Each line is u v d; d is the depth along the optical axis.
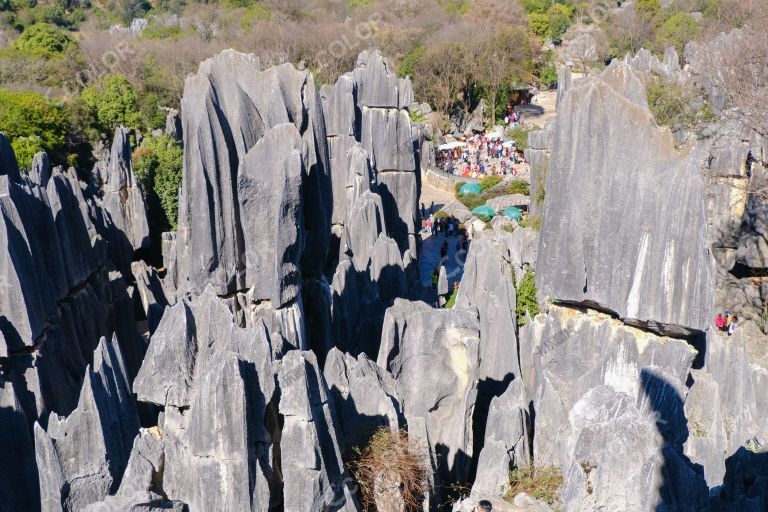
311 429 17.75
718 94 51.19
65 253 30.28
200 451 17.81
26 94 71.19
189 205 25.47
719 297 42.53
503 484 21.92
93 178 59.94
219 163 25.38
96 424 19.59
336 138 46.00
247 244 25.92
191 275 26.05
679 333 21.78
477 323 25.67
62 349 28.03
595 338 23.62
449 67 104.19
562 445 22.86
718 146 44.31
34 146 65.56
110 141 82.38
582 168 22.50
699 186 20.38
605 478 16.73
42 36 105.88
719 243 43.69
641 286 21.75
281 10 130.88
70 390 27.56
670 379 20.06
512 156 91.12
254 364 18.36
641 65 54.56
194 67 105.44
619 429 16.80
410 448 21.11
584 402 17.89
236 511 17.88
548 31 129.88
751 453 18.86
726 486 18.23
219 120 25.61
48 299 27.16
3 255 24.44
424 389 25.75
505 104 108.12
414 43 113.31
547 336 24.78
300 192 25.50
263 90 27.56
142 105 90.25
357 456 20.50
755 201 41.62
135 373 36.44
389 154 49.66
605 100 21.80
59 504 19.22
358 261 40.91
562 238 23.20
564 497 17.52
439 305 44.78
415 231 52.12
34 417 25.05
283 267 26.05
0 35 123.94
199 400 17.73
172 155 63.06
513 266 40.88
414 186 51.12
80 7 162.12
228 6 140.62
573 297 23.30
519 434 22.94
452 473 25.56
